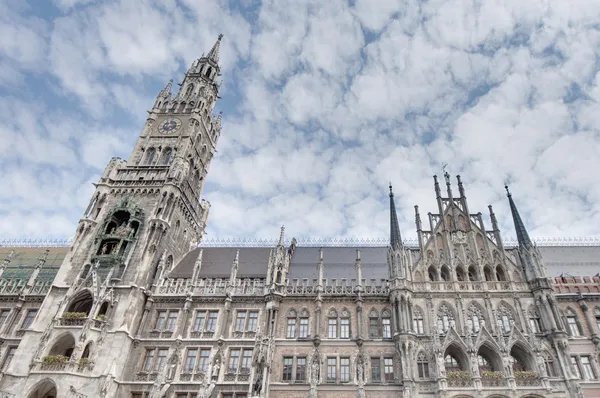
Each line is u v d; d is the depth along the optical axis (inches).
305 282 1806.1
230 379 1561.3
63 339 1600.6
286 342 1624.0
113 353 1558.8
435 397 1375.5
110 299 1689.2
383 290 1731.1
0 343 1753.2
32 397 1507.1
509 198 1920.5
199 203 2500.0
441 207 1913.1
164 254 1961.1
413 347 1496.1
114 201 2094.0
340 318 1683.1
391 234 1828.2
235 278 1868.8
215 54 3110.2
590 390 1423.5
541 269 1638.8
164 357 1642.5
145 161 2340.1
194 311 1765.5
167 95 2714.1
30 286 1947.6
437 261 1749.5
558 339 1470.2
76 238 1931.6
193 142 2461.9
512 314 1579.7
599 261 1945.1
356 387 1486.2
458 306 1596.9
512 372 1375.5
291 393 1493.6
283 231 1969.7
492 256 1738.4
